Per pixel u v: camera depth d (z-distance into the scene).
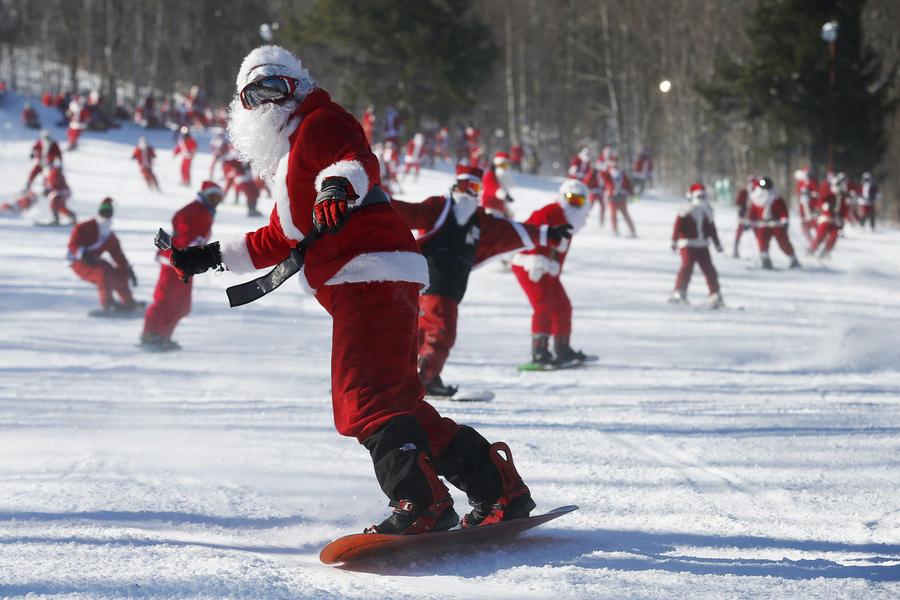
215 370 12.47
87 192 40.44
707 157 95.75
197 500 5.44
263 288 4.67
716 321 18.11
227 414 8.98
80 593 3.62
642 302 20.81
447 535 4.35
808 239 35.69
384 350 4.60
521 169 75.50
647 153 65.81
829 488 6.05
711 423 8.62
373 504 5.52
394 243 4.69
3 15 98.44
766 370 12.96
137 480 5.92
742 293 22.62
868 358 13.77
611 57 88.00
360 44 73.75
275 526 5.02
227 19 102.94
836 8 68.31
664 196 67.38
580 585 3.93
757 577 4.08
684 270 20.48
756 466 6.73
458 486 4.86
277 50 4.81
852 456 7.07
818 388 11.27
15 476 6.03
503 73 100.88
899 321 17.95
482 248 10.23
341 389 4.61
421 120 75.50
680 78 83.75
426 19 74.12
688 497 5.81
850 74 67.75
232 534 4.80
